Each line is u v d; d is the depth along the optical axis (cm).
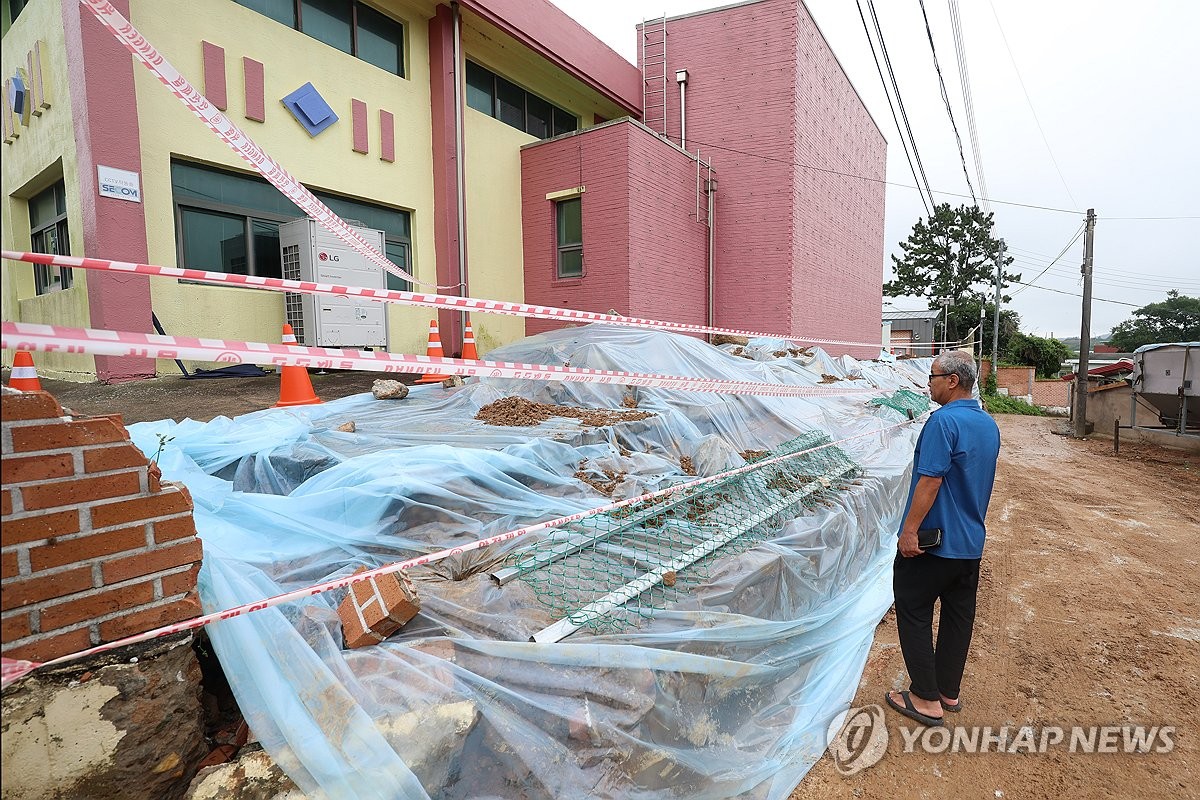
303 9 784
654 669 228
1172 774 264
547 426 479
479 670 206
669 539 322
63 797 161
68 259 155
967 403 301
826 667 330
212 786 168
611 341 712
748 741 266
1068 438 1406
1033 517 683
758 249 1178
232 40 698
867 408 822
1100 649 371
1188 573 502
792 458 489
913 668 300
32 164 714
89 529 163
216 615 181
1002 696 322
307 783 173
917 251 4844
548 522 281
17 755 154
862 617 382
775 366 845
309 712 180
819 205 1293
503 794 191
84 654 159
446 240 945
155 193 643
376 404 545
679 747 233
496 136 1048
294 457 355
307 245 706
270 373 741
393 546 275
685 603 271
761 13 1140
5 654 150
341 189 821
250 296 734
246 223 735
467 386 598
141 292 620
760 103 1155
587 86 1146
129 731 169
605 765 203
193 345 163
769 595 317
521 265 1107
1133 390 1198
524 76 1102
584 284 1033
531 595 254
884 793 252
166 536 178
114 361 617
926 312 4000
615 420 506
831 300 1412
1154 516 689
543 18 1024
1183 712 308
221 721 203
